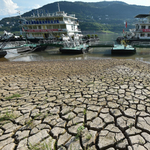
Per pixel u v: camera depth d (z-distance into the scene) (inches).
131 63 414.3
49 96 175.0
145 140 89.0
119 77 249.6
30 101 161.8
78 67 376.8
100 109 134.6
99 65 392.8
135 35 1032.2
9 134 103.3
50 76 287.7
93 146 86.7
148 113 121.3
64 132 102.3
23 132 104.3
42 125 112.2
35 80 256.7
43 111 135.3
